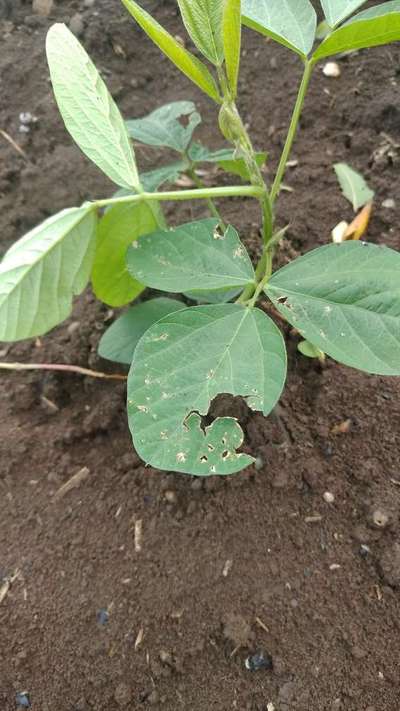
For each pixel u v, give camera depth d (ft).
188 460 0.51
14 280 0.56
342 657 0.64
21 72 1.16
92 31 1.18
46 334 0.91
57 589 0.69
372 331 0.54
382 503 0.71
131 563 0.70
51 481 0.77
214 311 0.57
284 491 0.73
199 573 0.69
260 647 0.65
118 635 0.66
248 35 1.21
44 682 0.64
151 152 1.09
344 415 0.78
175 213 1.00
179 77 1.18
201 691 0.63
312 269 0.58
